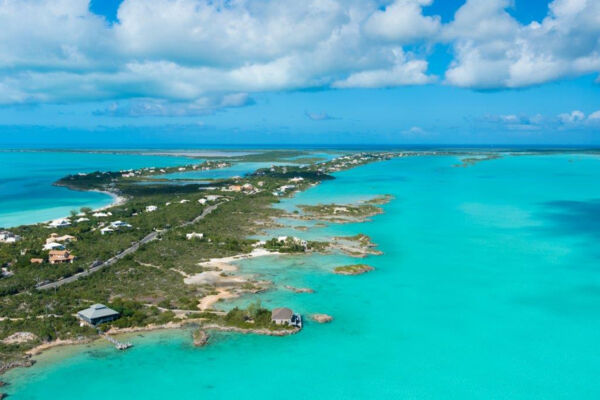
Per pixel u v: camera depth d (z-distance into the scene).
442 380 72.19
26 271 115.75
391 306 99.56
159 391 69.25
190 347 81.12
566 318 93.88
